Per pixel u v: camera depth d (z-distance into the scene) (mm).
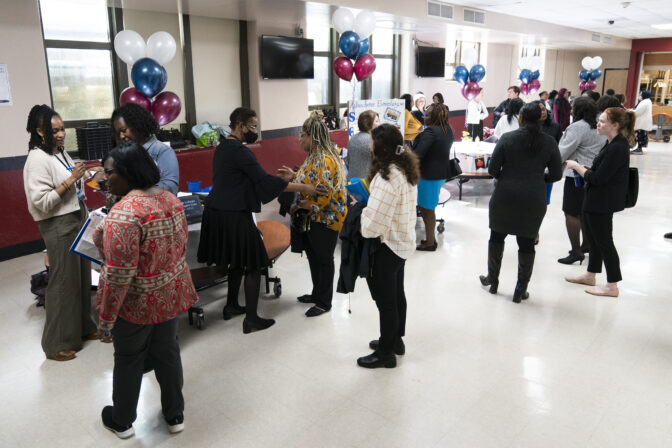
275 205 6516
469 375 2650
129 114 2602
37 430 2262
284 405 2416
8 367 2783
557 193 7188
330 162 3057
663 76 17219
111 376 2693
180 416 2215
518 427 2240
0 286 4004
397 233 2453
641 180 8031
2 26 4434
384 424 2268
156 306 1903
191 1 5426
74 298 2854
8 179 4633
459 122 12469
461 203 6535
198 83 6797
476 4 8516
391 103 5559
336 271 4191
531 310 3432
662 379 2615
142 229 1793
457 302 3570
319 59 8594
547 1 8422
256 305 3143
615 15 10336
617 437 2172
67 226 2760
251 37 7199
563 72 17594
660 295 3670
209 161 6605
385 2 6723
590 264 3766
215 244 2986
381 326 2656
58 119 2715
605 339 3035
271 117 7613
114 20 5738
